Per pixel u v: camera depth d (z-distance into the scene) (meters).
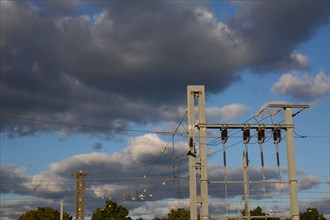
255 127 40.78
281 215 39.59
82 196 77.69
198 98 43.47
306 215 118.62
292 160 40.56
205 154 40.69
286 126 40.88
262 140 40.72
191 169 41.50
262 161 40.53
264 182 40.22
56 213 118.81
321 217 118.88
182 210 116.94
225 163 40.34
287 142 40.91
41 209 118.19
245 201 43.69
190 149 41.78
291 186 40.12
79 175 78.25
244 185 44.00
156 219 115.44
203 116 42.91
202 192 39.97
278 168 40.47
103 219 105.25
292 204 39.78
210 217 39.59
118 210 107.25
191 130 42.97
